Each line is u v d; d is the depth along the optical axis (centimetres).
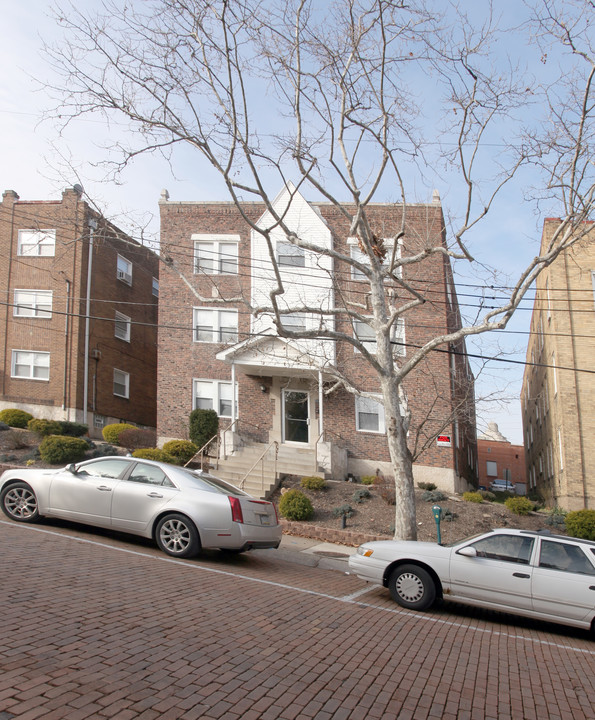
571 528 1588
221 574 871
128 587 698
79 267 2544
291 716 424
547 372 2744
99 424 2633
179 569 853
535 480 3784
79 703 395
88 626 541
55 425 2144
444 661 594
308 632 629
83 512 1002
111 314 2764
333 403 2194
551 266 2216
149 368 3092
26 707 379
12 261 2586
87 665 457
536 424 3547
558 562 793
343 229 2253
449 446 2073
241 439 2125
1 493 1068
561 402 2141
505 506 1883
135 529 973
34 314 2547
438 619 791
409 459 1179
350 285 2189
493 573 803
